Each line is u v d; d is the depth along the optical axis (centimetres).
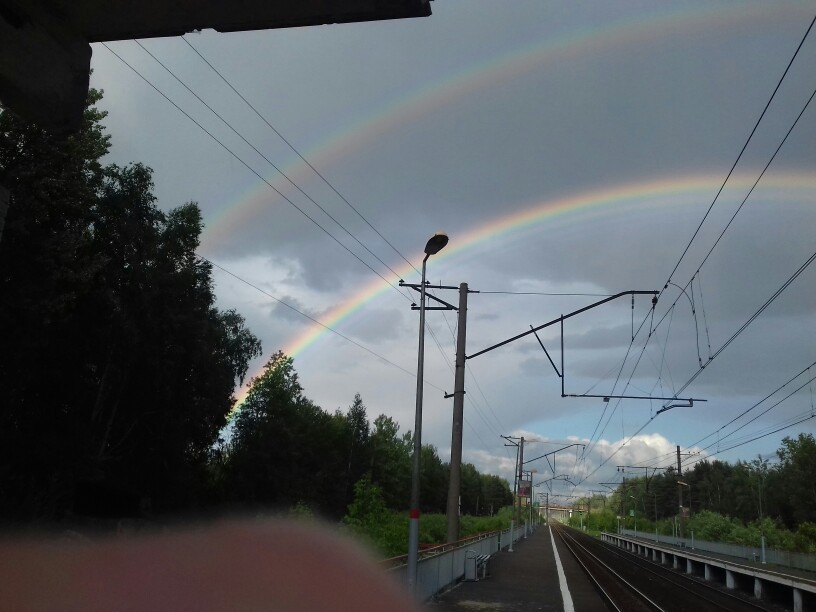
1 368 2577
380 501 2319
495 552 3831
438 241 1516
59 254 2445
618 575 3189
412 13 493
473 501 14150
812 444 7725
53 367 3006
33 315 2350
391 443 9812
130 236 3312
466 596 1853
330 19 500
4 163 2420
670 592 2677
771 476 8650
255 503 4944
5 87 476
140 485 3803
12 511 2598
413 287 1582
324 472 6569
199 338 3831
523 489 8275
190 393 3916
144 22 504
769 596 2842
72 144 2494
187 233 3981
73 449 3014
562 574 2767
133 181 3428
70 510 3011
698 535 7394
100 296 3020
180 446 3906
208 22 507
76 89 519
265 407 5725
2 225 435
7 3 461
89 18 498
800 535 5822
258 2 478
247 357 4672
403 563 1481
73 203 2503
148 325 3416
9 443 2761
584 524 16050
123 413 3669
